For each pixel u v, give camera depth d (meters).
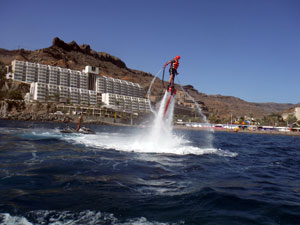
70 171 8.52
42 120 145.38
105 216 4.75
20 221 4.39
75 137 23.42
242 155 16.31
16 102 161.75
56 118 149.25
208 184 7.60
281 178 9.21
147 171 9.16
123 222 4.51
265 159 15.03
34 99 189.00
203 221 4.68
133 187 6.86
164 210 5.18
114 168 9.41
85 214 4.81
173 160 12.06
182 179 8.12
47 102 171.12
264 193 6.83
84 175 8.02
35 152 12.71
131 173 8.68
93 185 6.86
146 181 7.62
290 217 4.99
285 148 26.36
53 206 5.16
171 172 9.20
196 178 8.41
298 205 5.80
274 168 11.59
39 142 17.66
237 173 9.76
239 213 5.16
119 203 5.49
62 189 6.37
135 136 28.05
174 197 6.08
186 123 177.75
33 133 25.88
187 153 14.98
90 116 164.50
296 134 143.50
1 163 9.52
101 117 167.38
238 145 26.80
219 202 5.79
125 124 167.50
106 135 28.94
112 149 15.27
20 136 21.92
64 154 12.44
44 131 29.88
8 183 6.71
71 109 173.88
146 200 5.78
